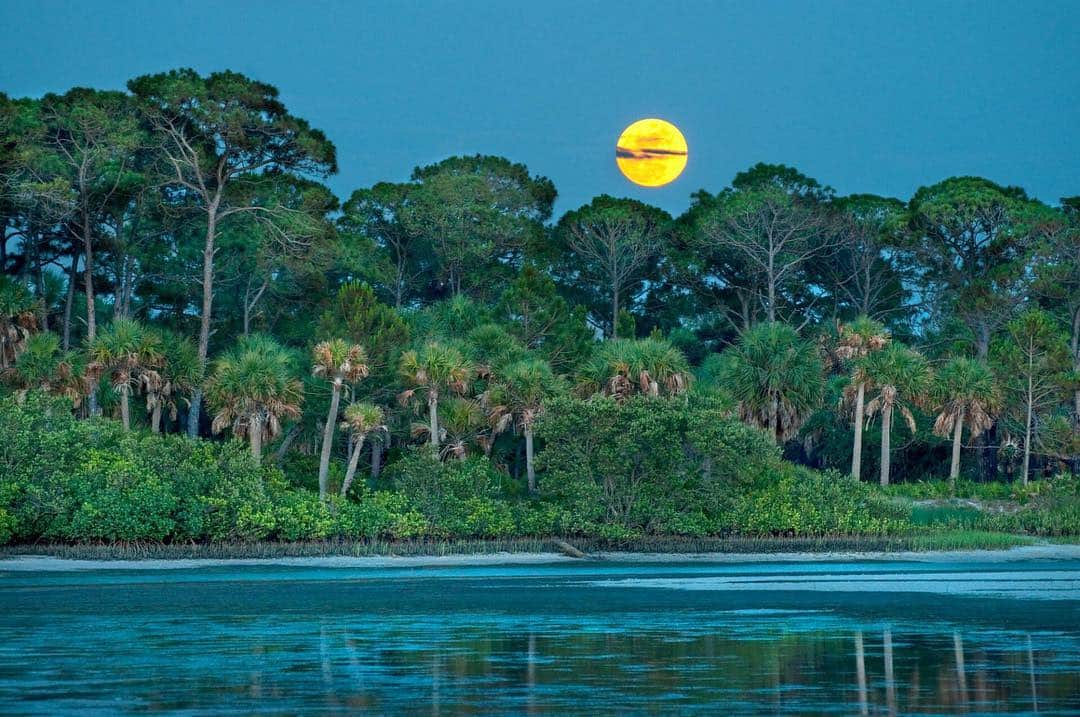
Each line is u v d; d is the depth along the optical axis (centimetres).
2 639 6312
